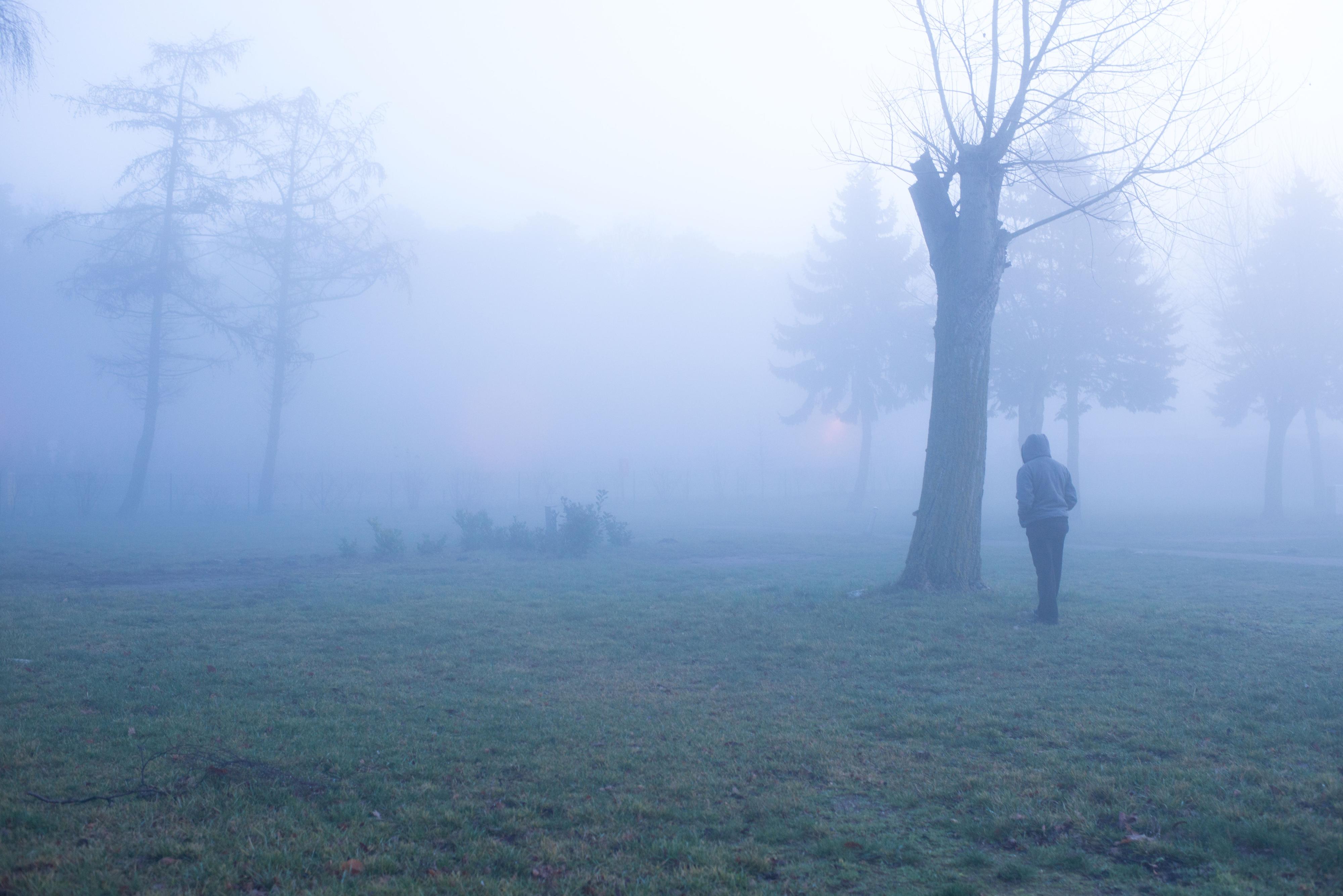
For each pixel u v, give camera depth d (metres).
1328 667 7.55
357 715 6.16
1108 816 4.25
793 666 8.03
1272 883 3.50
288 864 3.66
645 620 10.41
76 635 9.17
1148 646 8.53
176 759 5.02
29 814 4.06
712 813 4.36
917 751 5.39
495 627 10.02
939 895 3.49
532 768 5.04
